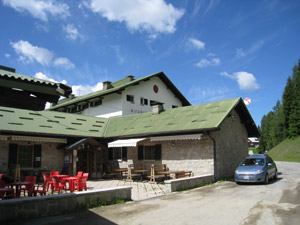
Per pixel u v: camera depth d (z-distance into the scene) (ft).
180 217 23.84
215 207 27.53
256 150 249.75
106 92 90.94
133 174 62.69
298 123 162.40
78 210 26.55
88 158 64.80
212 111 56.34
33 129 54.95
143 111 98.89
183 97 117.70
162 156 59.00
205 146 52.03
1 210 21.80
